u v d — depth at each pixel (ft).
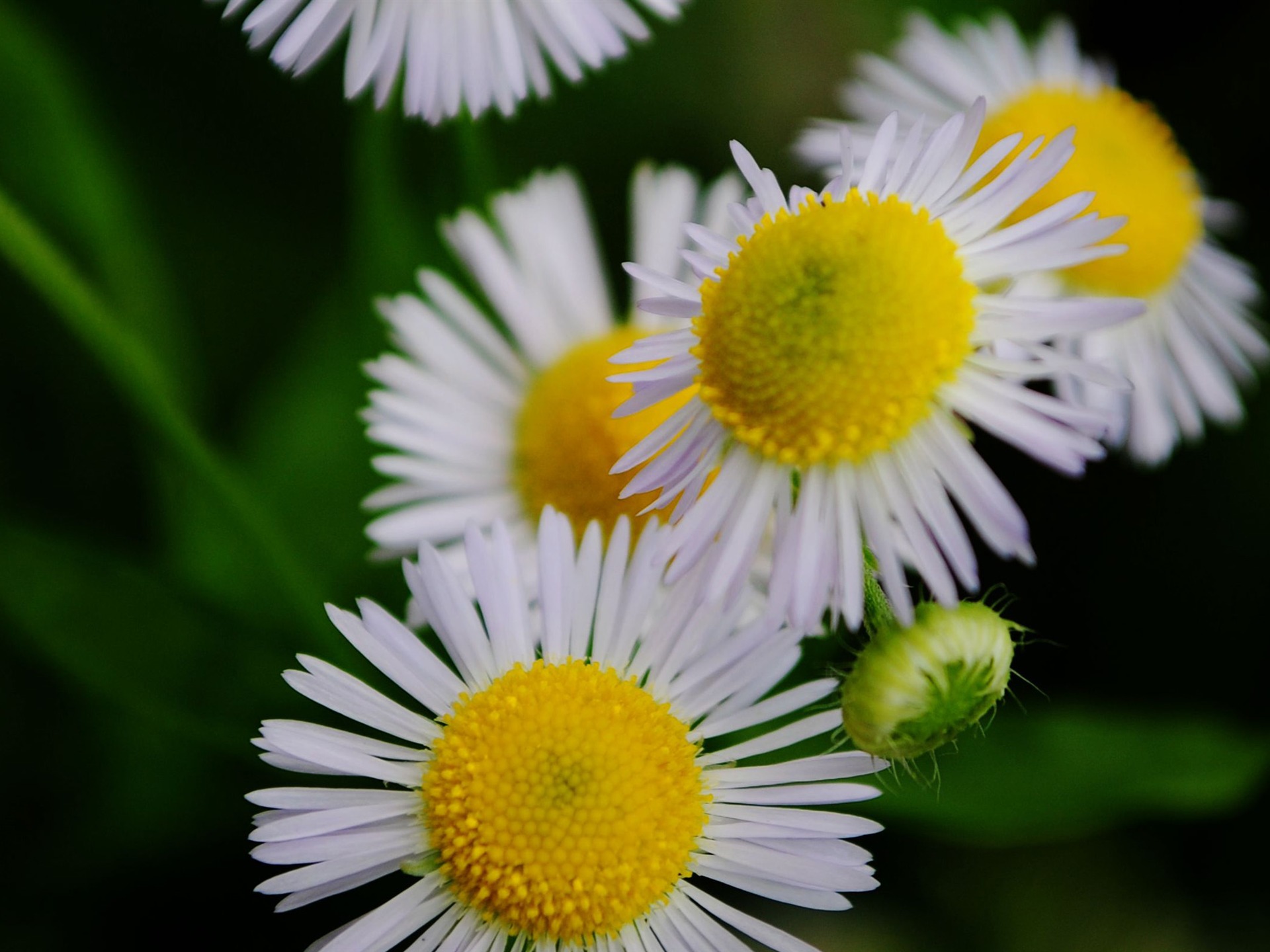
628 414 0.34
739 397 0.33
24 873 0.40
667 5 0.38
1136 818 0.41
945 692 0.33
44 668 0.41
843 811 0.38
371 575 0.41
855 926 0.41
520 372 0.40
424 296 0.41
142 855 0.40
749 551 0.33
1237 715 0.41
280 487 0.41
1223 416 0.41
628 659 0.35
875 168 0.34
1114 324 0.33
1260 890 0.41
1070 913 0.41
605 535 0.39
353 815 0.34
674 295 0.34
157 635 0.39
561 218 0.41
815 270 0.33
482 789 0.34
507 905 0.34
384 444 0.41
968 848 0.41
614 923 0.34
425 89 0.37
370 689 0.34
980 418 0.33
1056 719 0.39
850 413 0.33
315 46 0.37
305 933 0.40
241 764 0.40
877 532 0.33
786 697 0.35
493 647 0.35
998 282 0.35
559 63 0.37
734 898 0.41
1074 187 0.40
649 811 0.34
